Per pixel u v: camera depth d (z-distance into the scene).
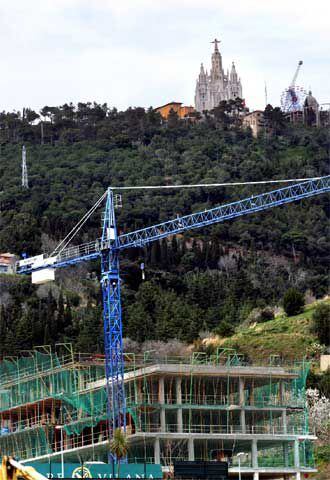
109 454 197.38
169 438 195.38
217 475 166.75
